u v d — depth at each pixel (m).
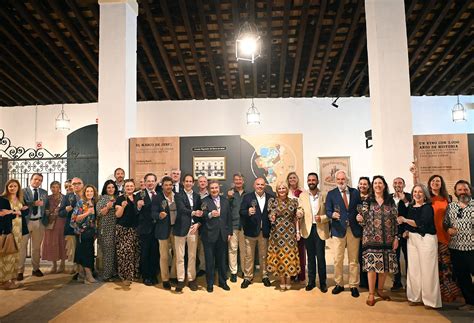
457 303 3.91
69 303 4.01
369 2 5.30
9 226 4.49
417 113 9.12
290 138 5.57
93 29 6.27
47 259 5.34
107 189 4.79
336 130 9.05
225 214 4.55
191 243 4.49
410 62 7.26
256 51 6.06
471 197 3.86
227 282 4.78
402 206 4.16
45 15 5.71
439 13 5.82
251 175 5.54
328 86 8.45
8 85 8.34
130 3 5.62
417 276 3.84
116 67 5.44
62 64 7.53
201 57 7.33
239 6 5.77
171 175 5.03
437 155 5.07
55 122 9.27
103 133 5.38
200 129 9.11
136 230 4.71
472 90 8.91
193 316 3.63
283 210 4.40
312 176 4.57
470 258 3.71
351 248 4.21
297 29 6.43
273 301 4.04
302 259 4.82
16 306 3.93
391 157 5.00
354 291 4.18
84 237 4.70
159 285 4.63
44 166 9.01
